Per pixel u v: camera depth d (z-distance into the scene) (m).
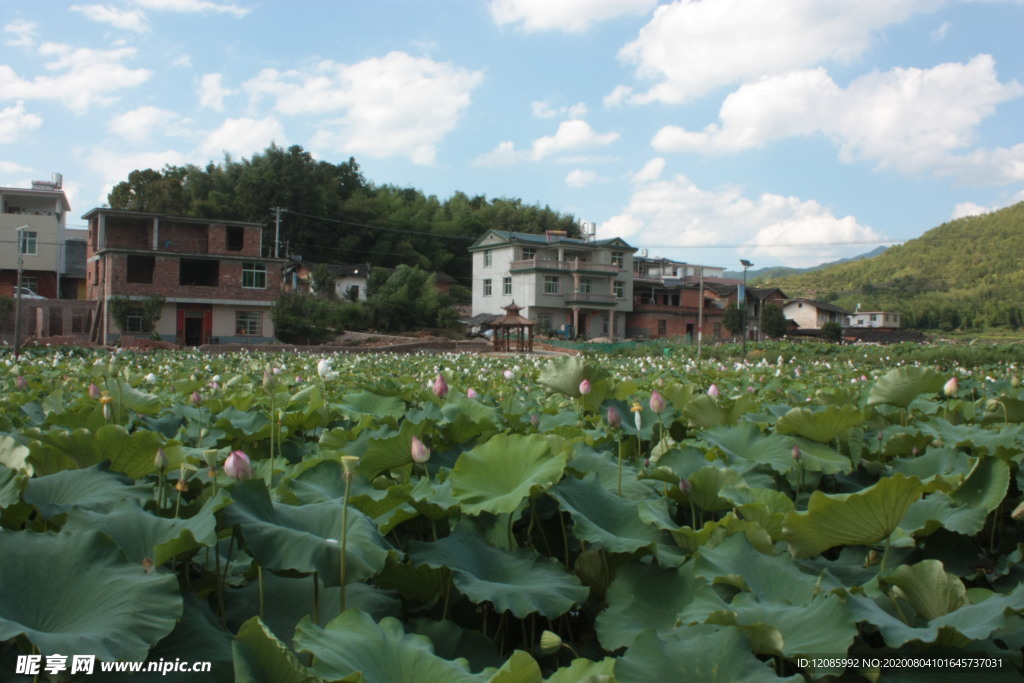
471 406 4.97
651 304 67.31
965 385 8.48
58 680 1.65
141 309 40.34
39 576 1.96
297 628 1.85
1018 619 2.24
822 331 67.75
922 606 2.36
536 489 2.83
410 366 15.60
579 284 60.97
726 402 5.47
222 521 2.13
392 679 1.83
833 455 3.84
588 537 2.60
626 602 2.45
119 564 2.03
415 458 3.17
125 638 1.79
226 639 2.00
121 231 42.34
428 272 75.69
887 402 5.24
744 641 1.83
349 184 85.94
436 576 2.44
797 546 2.68
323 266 60.06
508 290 62.06
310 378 9.57
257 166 71.31
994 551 3.25
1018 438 4.18
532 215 89.56
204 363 14.95
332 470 3.42
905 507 2.47
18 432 4.04
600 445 4.53
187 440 4.77
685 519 3.43
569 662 2.42
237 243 46.47
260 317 44.59
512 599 2.26
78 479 2.93
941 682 1.96
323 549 2.14
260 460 4.20
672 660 1.79
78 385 7.87
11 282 46.47
